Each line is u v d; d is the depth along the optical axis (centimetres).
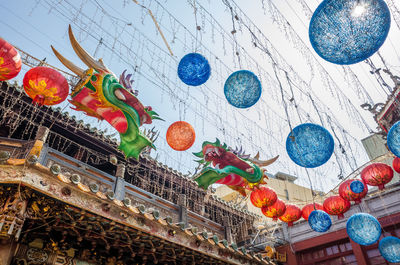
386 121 1263
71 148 1101
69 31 617
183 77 598
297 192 2625
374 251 1299
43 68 541
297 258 1506
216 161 899
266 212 909
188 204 1332
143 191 1051
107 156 1123
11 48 479
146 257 849
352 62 487
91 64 650
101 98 678
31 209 606
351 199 891
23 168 593
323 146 604
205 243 920
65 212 652
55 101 561
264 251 1580
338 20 449
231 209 1523
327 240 1438
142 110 713
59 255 741
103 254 829
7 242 630
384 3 441
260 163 938
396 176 1673
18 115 883
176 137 677
